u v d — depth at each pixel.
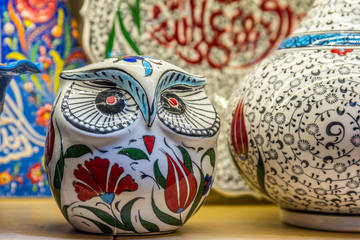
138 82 0.53
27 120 0.82
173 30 0.83
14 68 0.52
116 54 0.81
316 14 0.64
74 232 0.57
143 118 0.52
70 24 0.83
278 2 0.85
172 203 0.54
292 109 0.56
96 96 0.54
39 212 0.72
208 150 0.56
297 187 0.58
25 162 0.82
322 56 0.59
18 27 0.81
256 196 0.84
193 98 0.57
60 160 0.53
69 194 0.53
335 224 0.60
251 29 0.85
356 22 0.61
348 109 0.54
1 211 0.73
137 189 0.52
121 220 0.53
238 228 0.62
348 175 0.55
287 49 0.62
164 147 0.53
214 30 0.85
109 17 0.81
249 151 0.60
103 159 0.51
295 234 0.58
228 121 0.65
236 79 0.85
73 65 0.83
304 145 0.55
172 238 0.55
